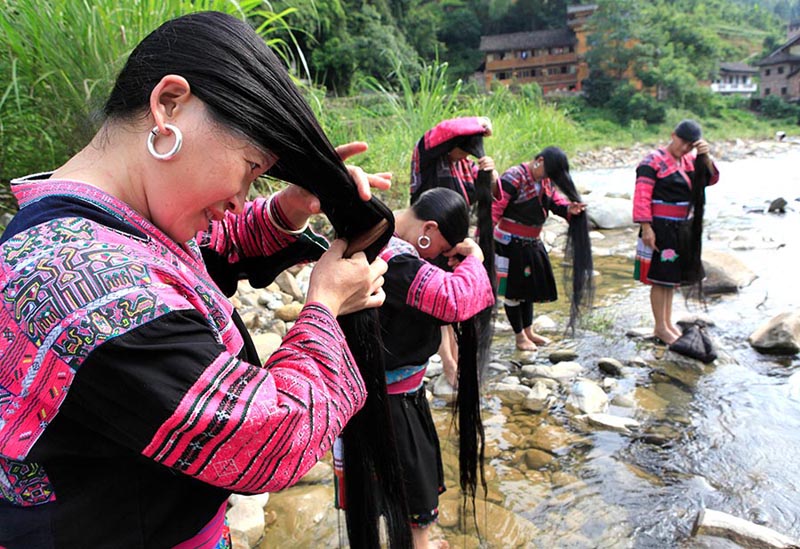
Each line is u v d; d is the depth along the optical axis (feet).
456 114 25.11
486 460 9.39
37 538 2.58
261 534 7.46
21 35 12.35
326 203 3.37
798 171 52.95
